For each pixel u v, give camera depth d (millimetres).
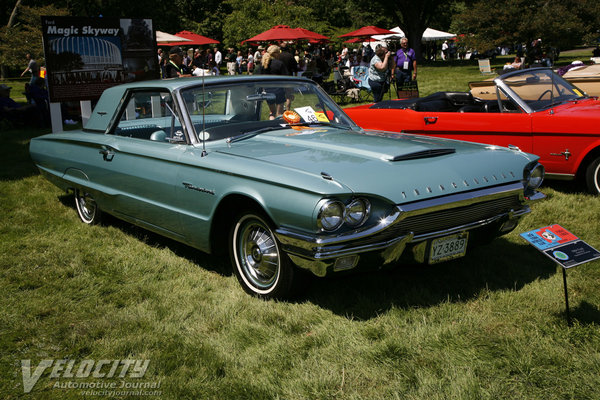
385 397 2441
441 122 6195
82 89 8516
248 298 3531
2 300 3586
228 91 4141
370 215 3006
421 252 3205
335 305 3371
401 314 3215
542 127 5582
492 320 3102
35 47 26172
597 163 5422
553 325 2996
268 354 2850
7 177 7348
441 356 2748
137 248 4555
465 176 3326
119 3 29625
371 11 43250
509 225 3672
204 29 43125
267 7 35906
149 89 4293
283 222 3102
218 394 2518
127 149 4293
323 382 2555
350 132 4176
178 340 3010
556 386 2479
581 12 22969
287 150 3582
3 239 4867
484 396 2410
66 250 4531
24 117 12086
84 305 3508
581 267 3805
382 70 11078
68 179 5215
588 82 7438
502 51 43938
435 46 43469
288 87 4449
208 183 3549
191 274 3971
